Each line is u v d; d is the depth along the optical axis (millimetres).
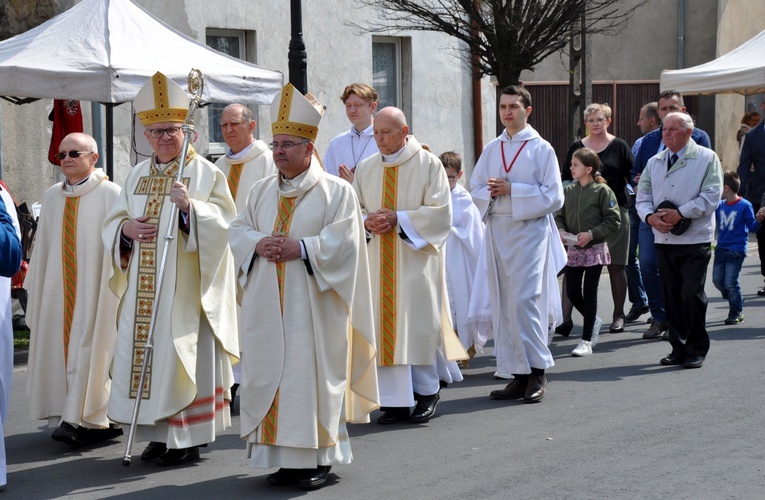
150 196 9828
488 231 11977
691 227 13258
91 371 10391
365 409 9602
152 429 9578
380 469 9523
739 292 16531
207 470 9664
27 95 13828
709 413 11141
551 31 21094
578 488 8805
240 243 9070
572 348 15039
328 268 8914
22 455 10281
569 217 14602
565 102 31375
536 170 11844
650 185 13719
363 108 12750
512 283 11789
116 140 20031
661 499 8484
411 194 11148
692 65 36531
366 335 9453
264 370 8875
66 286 10688
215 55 15766
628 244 16047
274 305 8922
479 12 21156
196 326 9633
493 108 27828
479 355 15102
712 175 13211
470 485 8969
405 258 11094
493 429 10812
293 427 8750
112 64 14234
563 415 11281
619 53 36344
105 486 9211
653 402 11719
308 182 9086
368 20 24547
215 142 21969
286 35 23031
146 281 9648
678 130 13258
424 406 11297
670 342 13656
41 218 10852
